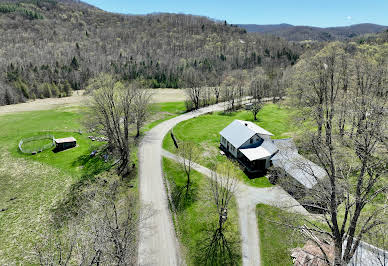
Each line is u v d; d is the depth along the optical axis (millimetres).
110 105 39250
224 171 33781
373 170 16078
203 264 22641
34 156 45438
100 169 39781
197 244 24828
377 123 15070
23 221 28875
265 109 73562
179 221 28062
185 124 61719
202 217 28359
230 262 22547
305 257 20734
